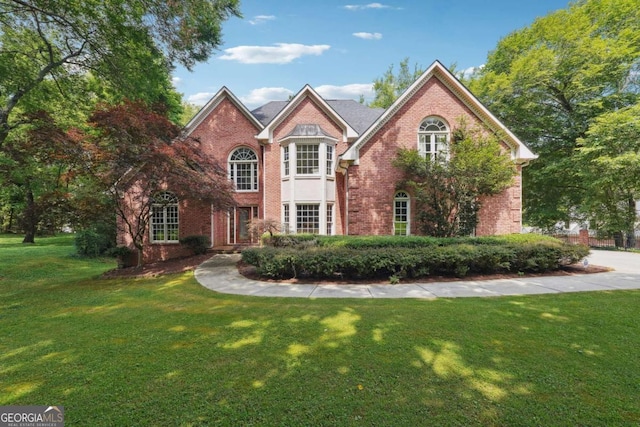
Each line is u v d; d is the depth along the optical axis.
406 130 13.59
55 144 9.82
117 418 2.82
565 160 19.12
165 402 3.06
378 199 13.45
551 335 4.65
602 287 7.80
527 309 5.94
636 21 18.17
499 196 13.35
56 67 13.05
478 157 11.43
